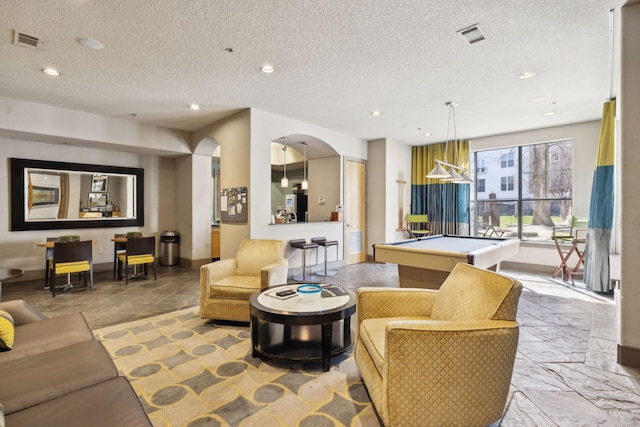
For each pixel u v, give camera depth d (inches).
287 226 211.2
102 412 48.2
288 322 89.5
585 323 131.2
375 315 89.6
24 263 200.5
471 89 160.4
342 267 251.4
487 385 62.2
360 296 90.4
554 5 94.7
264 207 195.8
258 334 105.6
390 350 61.7
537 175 242.7
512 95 168.6
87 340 76.5
